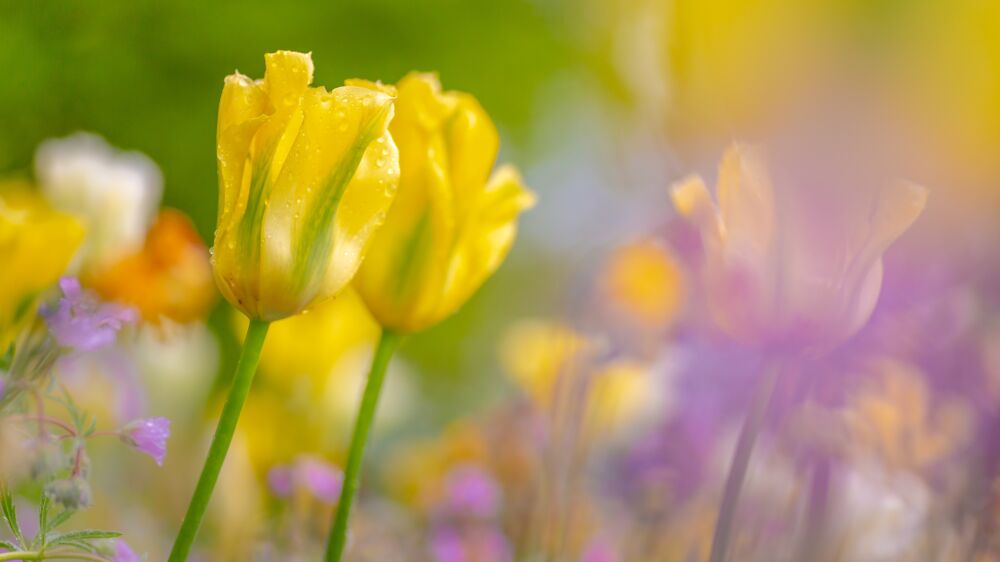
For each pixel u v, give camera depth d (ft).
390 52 12.47
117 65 9.27
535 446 4.93
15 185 4.51
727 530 3.02
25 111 8.20
